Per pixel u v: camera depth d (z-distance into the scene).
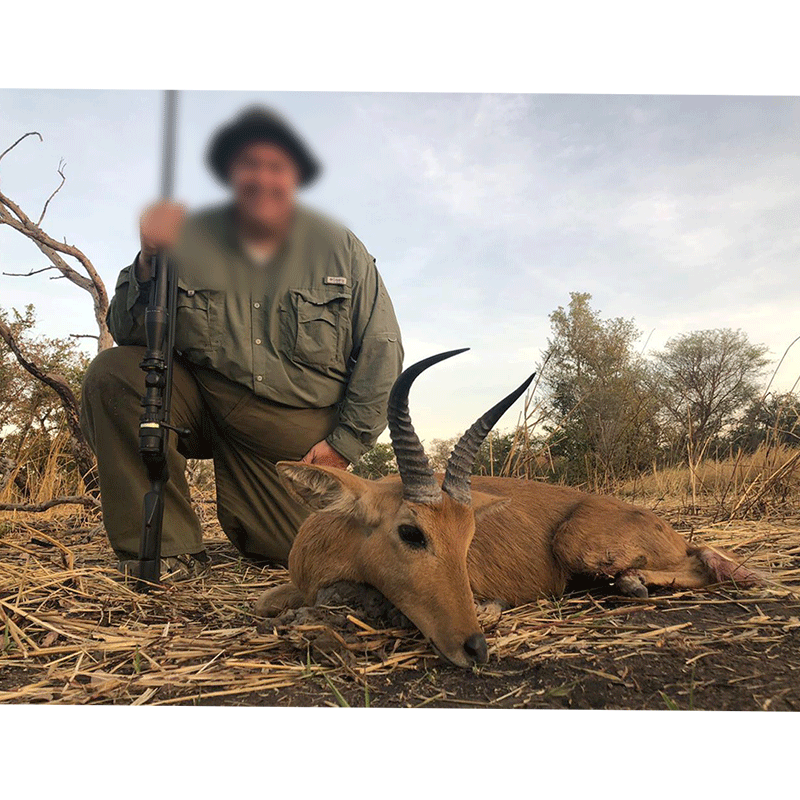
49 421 3.10
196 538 1.71
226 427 1.75
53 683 0.99
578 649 1.09
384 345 1.75
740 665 1.02
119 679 0.98
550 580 1.48
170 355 1.52
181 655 1.07
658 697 0.93
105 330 2.73
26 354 2.87
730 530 2.08
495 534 1.48
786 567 1.64
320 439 1.80
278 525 1.80
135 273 1.62
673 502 2.75
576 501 1.56
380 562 1.19
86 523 2.43
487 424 1.22
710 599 1.36
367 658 1.07
